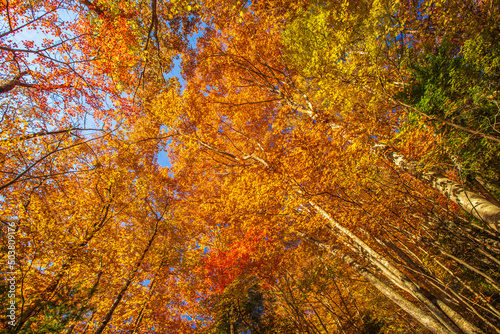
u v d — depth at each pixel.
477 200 3.65
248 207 6.71
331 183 5.57
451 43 5.18
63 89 8.65
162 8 8.98
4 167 6.53
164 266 9.33
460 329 3.58
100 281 7.45
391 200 5.31
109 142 9.32
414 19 6.30
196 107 9.10
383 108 6.39
